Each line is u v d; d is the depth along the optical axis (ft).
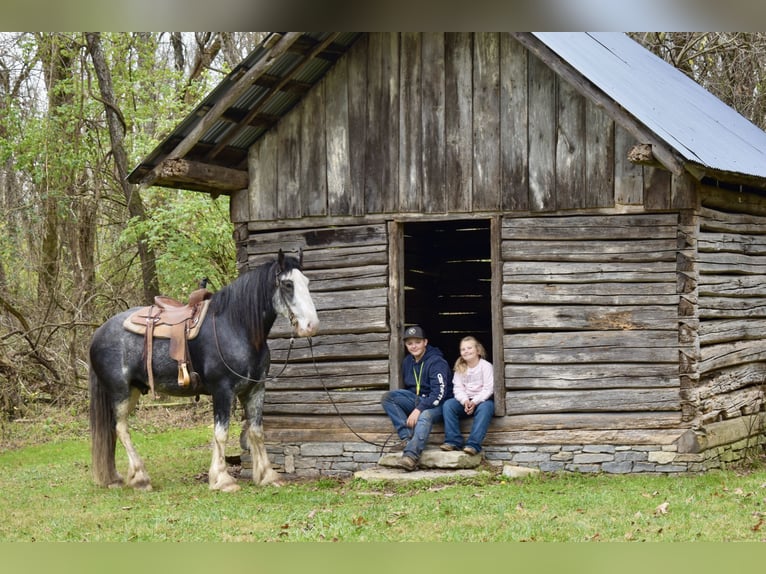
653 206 32.89
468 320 48.60
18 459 43.73
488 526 26.12
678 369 32.99
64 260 72.38
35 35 64.75
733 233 36.50
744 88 70.03
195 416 56.34
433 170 35.37
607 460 33.53
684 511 27.30
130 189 64.54
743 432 36.86
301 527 26.86
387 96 36.04
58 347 61.93
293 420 36.96
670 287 33.06
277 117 37.42
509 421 34.35
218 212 57.57
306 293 32.19
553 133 34.04
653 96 37.45
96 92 68.49
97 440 34.71
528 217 34.35
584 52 36.88
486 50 34.88
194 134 34.40
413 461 33.86
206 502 31.22
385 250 35.96
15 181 70.59
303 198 37.11
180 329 33.53
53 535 26.94
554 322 33.99
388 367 35.83
